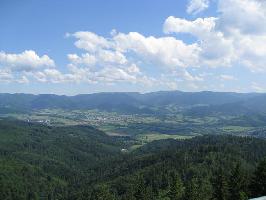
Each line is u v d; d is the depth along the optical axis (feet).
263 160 373.61
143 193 507.30
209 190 435.94
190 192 415.23
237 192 368.89
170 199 464.24
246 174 390.42
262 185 359.66
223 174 389.39
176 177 476.13
